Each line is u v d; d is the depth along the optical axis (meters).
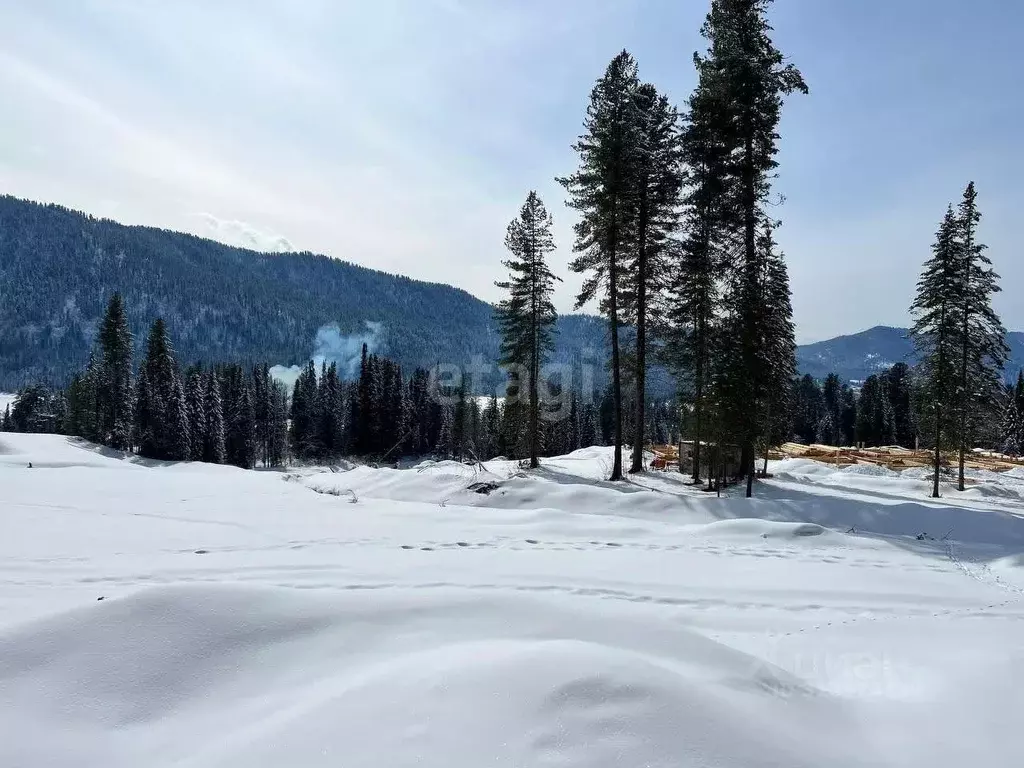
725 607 7.18
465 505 16.52
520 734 3.44
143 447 49.72
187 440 48.78
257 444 68.88
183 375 65.56
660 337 23.23
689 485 20.83
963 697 4.48
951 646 5.78
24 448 38.06
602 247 21.59
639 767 3.19
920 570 9.11
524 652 4.38
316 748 3.39
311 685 4.34
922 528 13.17
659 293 22.72
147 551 9.68
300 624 5.14
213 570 8.34
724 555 9.83
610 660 4.22
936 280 24.33
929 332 24.50
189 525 12.02
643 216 22.11
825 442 74.00
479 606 5.78
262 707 4.08
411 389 69.44
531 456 27.33
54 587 7.45
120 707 4.04
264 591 5.46
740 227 20.58
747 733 3.55
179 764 3.47
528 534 11.47
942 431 23.86
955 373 24.25
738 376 18.17
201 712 4.09
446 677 4.02
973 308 24.41
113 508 13.95
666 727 3.49
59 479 19.11
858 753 3.65
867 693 4.70
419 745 3.37
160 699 4.17
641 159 21.25
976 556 10.27
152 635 4.67
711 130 20.42
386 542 10.62
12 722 3.78
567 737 3.40
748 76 18.61
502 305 28.31
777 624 6.61
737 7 19.55
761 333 18.72
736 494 18.75
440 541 10.75
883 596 7.68
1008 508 19.20
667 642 5.07
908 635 6.18
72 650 4.44
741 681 4.48
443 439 63.16
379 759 3.27
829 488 21.67
